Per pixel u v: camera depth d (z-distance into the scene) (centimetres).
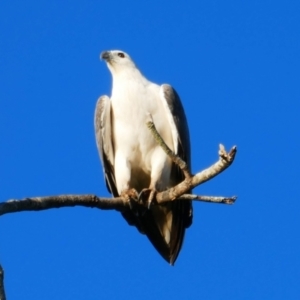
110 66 1459
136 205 1335
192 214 1391
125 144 1415
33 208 942
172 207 1397
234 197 1041
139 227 1424
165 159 1402
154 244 1434
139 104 1410
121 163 1415
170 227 1418
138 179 1473
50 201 973
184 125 1420
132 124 1410
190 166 1443
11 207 890
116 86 1442
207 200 1052
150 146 1408
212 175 1037
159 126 1406
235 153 999
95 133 1442
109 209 1276
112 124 1434
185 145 1410
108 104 1431
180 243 1423
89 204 1073
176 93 1440
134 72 1452
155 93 1430
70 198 1022
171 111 1403
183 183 1064
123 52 1472
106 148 1433
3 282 658
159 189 1411
